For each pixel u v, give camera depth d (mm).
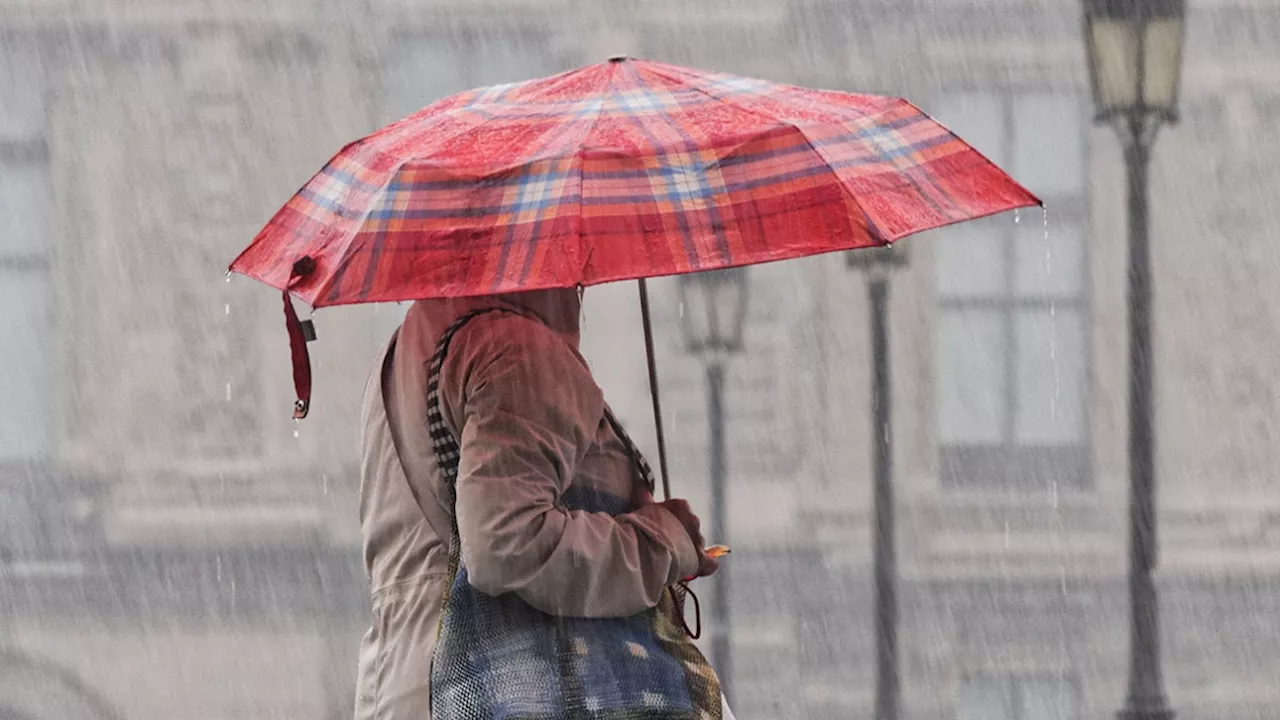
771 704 56688
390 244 10031
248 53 66438
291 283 10320
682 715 10539
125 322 65188
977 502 61375
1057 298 63656
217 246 65875
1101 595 59125
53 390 64812
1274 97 65562
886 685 48688
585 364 11008
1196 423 64500
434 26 66062
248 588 60219
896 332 63281
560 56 65750
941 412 62781
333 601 60094
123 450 63625
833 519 61031
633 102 10648
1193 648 57844
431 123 10961
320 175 11062
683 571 10805
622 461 11102
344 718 58312
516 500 10148
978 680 57750
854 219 9812
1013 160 64500
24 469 63438
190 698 58312
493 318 10680
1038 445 62562
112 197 66125
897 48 64938
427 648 10641
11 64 66438
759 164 10055
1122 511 61094
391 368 11242
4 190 66188
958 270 63625
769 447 61844
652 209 9820
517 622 10352
